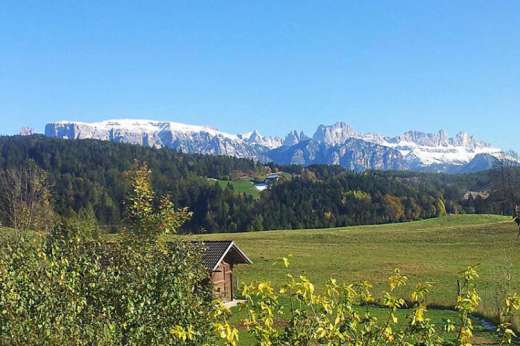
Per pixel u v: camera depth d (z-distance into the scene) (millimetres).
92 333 8688
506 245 85625
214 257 43969
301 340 6562
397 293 41031
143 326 9555
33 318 8531
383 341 6797
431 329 6883
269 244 97312
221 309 7074
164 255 12352
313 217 166125
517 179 113562
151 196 21719
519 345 25078
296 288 6645
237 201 169250
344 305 6773
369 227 132500
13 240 10633
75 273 9680
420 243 94375
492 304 33219
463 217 137000
